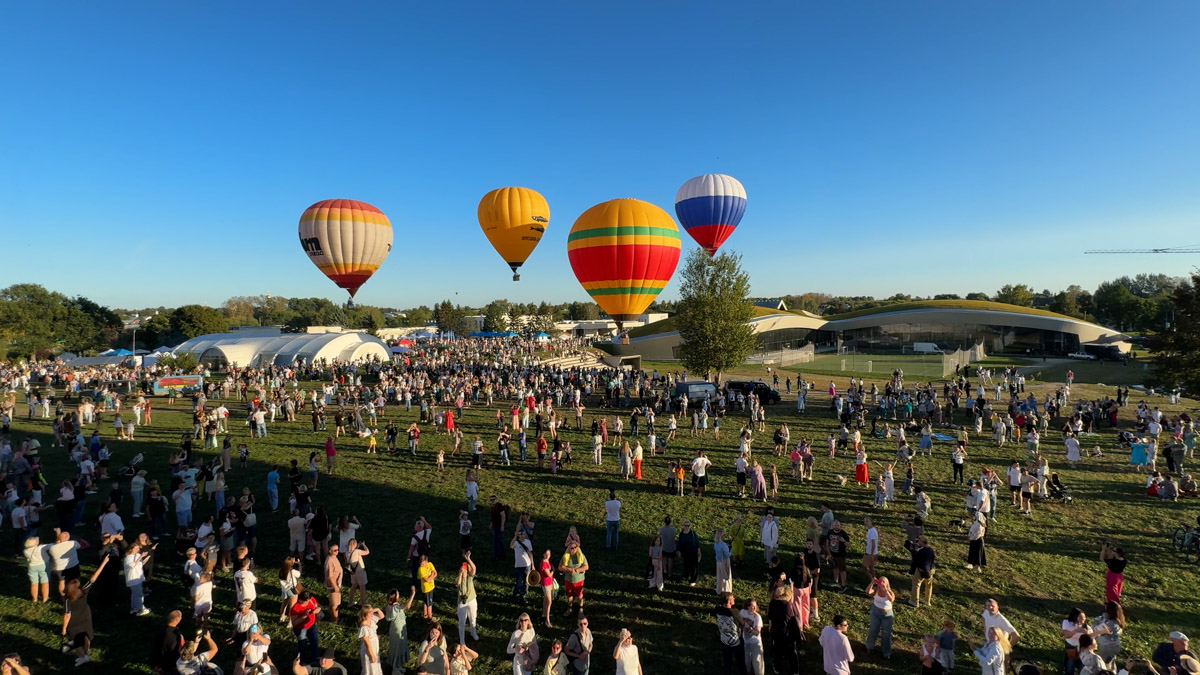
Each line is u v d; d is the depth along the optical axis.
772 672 10.20
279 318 155.25
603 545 15.41
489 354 71.75
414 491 19.56
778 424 31.28
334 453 21.59
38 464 18.02
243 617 9.71
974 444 26.92
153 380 40.34
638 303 30.80
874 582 10.87
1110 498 19.36
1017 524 17.12
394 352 71.94
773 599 10.23
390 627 9.47
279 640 10.91
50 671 9.80
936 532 16.53
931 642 9.05
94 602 11.99
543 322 121.00
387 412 34.91
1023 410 30.98
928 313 84.25
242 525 14.25
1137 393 43.44
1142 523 17.19
